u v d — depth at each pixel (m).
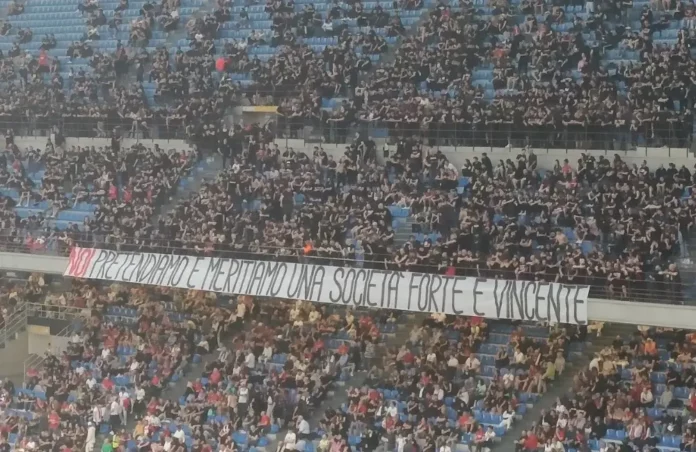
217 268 32.16
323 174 34.50
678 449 25.69
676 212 28.81
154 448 29.69
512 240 29.89
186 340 33.47
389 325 31.91
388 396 29.33
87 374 33.91
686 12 34.59
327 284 30.34
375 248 30.89
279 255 32.00
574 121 31.89
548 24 35.62
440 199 31.91
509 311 27.88
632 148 31.39
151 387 32.47
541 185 31.03
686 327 26.14
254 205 34.91
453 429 27.58
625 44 34.47
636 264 27.44
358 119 35.47
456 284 28.70
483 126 33.34
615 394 26.95
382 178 33.47
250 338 32.53
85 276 34.09
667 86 31.72
